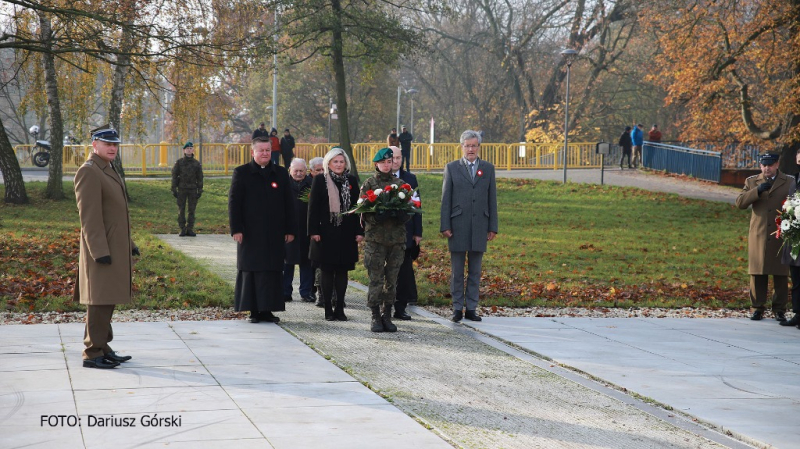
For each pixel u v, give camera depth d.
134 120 27.09
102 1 19.69
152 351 7.34
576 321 9.62
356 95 62.59
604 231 22.12
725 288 13.01
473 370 6.98
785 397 6.27
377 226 8.53
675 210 26.89
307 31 29.55
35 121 63.34
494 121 61.53
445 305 10.69
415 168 37.69
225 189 31.11
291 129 64.56
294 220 9.06
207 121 26.59
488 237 9.45
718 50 32.38
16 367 6.63
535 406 5.91
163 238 18.91
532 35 52.69
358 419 5.36
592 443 5.09
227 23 22.39
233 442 4.82
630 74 52.50
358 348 7.74
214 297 10.23
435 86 63.50
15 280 11.15
